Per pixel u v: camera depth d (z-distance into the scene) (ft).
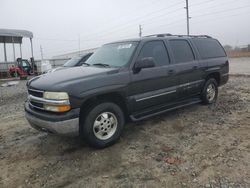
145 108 17.33
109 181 11.55
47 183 11.66
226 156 13.24
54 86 13.48
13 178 12.27
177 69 18.97
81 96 13.52
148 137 16.33
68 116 13.20
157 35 19.53
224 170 11.89
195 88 21.15
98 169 12.65
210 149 14.16
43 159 14.06
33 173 12.63
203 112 21.18
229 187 10.59
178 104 20.04
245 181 10.95
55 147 15.51
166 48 18.90
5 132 19.04
